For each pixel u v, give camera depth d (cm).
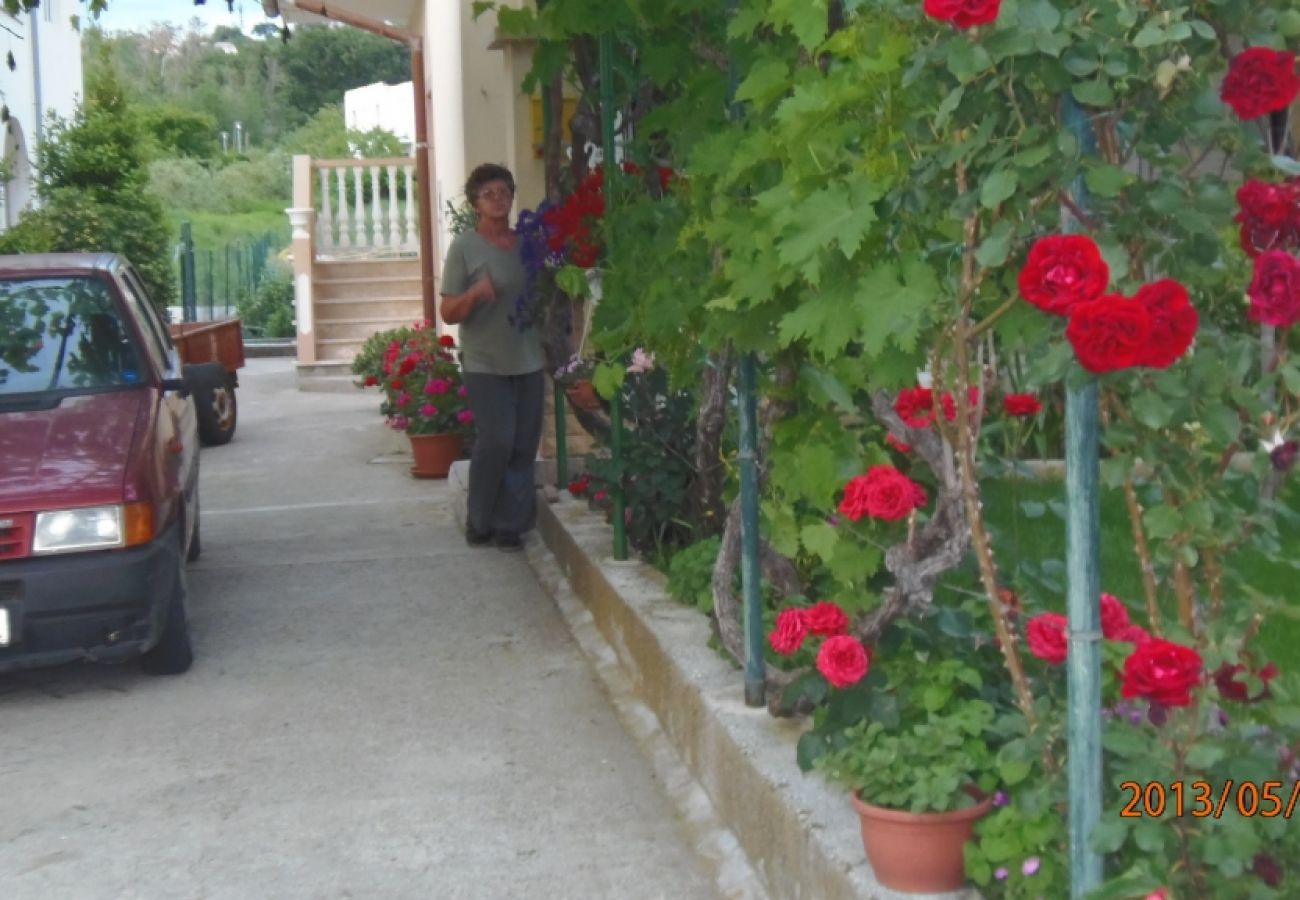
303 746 572
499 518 896
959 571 439
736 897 426
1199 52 283
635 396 707
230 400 1464
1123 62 270
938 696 371
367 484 1188
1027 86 280
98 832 496
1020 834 330
